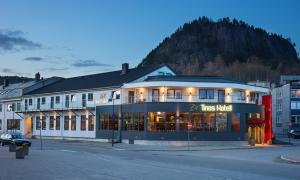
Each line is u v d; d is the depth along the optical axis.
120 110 57.19
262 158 33.88
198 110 53.59
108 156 33.84
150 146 50.47
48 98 71.56
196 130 53.31
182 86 54.75
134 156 34.50
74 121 65.38
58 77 82.56
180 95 55.75
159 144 52.84
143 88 56.81
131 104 55.84
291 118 88.00
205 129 53.47
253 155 37.28
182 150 44.50
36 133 72.81
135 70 64.94
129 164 26.05
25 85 82.81
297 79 96.38
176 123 53.28
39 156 32.38
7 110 82.12
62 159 29.50
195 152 41.62
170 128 53.28
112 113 58.38
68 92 66.69
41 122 71.75
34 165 24.66
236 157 34.84
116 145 51.44
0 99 83.31
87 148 45.97
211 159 32.06
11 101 81.06
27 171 21.28
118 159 30.58
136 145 51.88
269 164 27.89
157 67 62.22
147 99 56.47
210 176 19.66
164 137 52.94
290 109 88.12
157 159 31.27
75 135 64.81
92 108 61.62
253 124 55.62
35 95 74.12
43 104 72.31
